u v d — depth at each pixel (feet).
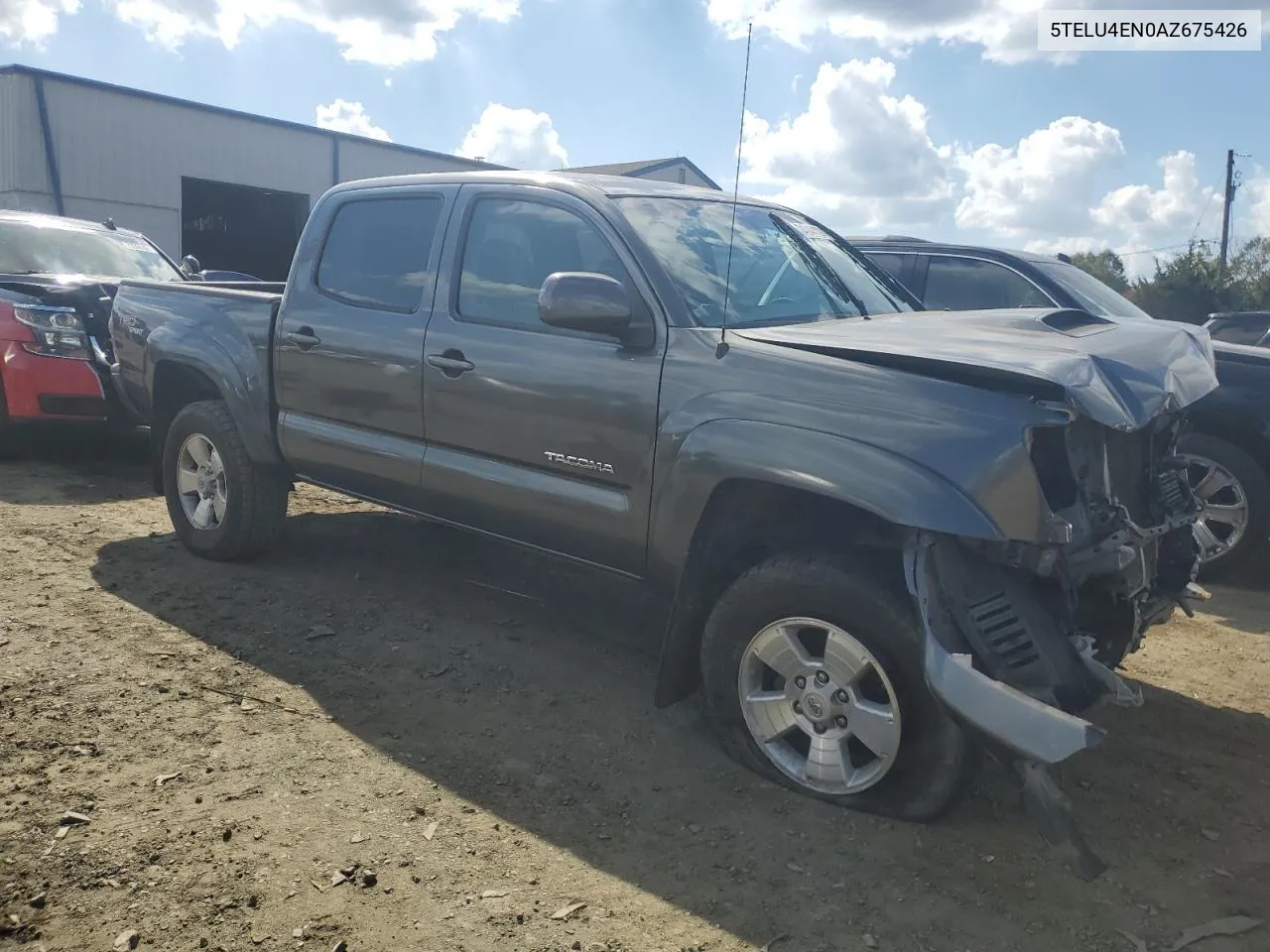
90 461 26.89
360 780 11.20
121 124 85.76
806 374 10.96
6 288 25.03
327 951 8.48
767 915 9.20
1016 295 23.56
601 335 12.78
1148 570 11.87
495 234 14.34
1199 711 14.17
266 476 17.70
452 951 8.56
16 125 79.41
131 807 10.43
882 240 25.75
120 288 20.35
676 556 11.98
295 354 16.47
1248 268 128.67
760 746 11.43
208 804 10.55
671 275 12.65
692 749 12.25
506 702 13.35
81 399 24.76
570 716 13.03
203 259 102.73
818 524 11.38
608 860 9.95
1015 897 9.57
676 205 14.03
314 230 16.78
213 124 92.58
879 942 8.90
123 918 8.77
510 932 8.82
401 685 13.67
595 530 12.87
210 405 17.99
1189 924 9.28
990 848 10.34
